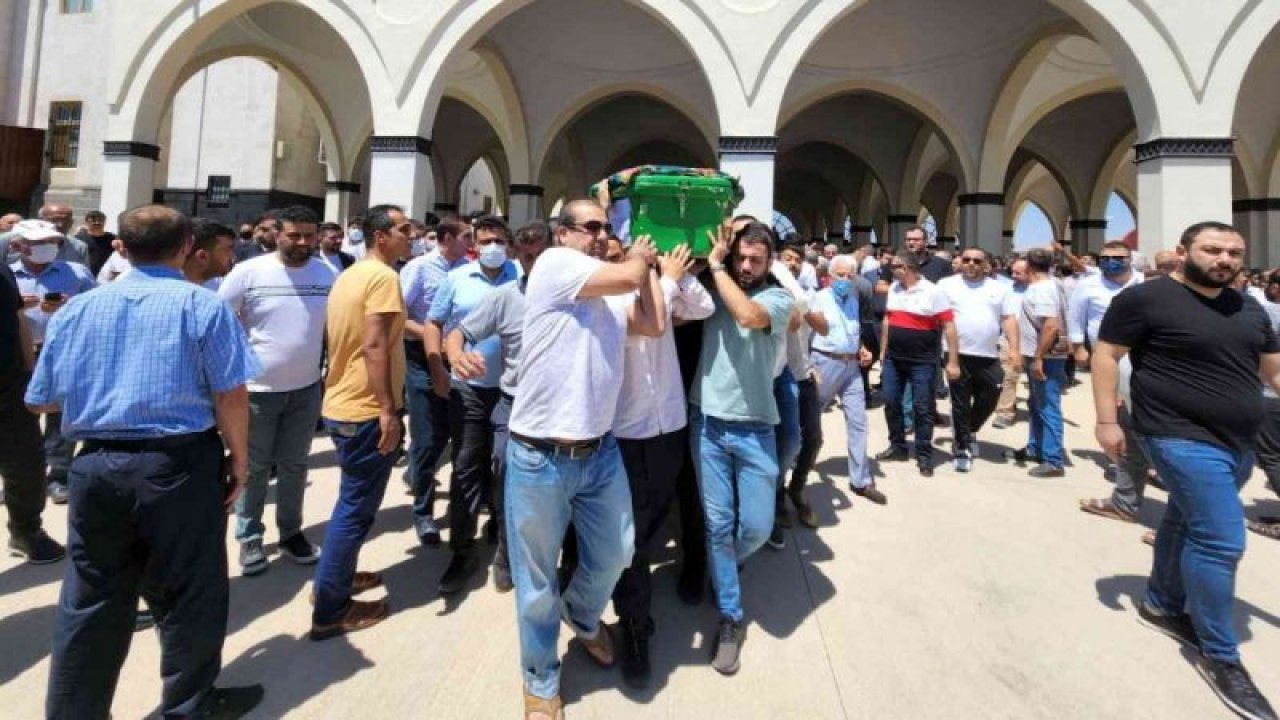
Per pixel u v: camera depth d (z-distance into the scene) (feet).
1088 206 56.29
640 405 9.25
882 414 26.30
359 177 52.80
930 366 17.92
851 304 16.16
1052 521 14.48
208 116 61.21
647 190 8.72
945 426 24.13
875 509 15.11
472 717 7.79
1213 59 26.48
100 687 6.93
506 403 10.59
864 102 54.34
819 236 95.25
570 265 7.54
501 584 10.95
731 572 9.37
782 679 8.71
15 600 10.32
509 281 11.57
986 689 8.55
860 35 40.19
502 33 40.70
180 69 34.50
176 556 7.10
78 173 56.75
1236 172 45.80
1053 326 17.48
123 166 33.30
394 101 30.60
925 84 41.50
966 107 41.22
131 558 7.19
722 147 29.73
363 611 9.78
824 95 43.16
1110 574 11.90
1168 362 9.21
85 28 57.47
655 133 61.67
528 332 7.70
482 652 9.12
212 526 7.35
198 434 7.25
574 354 7.60
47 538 11.71
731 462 9.95
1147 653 9.43
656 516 9.52
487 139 61.67
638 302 8.42
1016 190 67.46
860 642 9.62
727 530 9.49
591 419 7.64
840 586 11.35
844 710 8.08
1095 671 9.00
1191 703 8.39
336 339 9.47
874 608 10.61
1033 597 11.02
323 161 66.08
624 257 9.18
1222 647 8.60
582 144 62.13
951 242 69.56
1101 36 28.17
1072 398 28.19
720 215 8.97
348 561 9.29
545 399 7.58
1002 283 19.08
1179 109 26.63
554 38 42.75
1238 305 9.09
